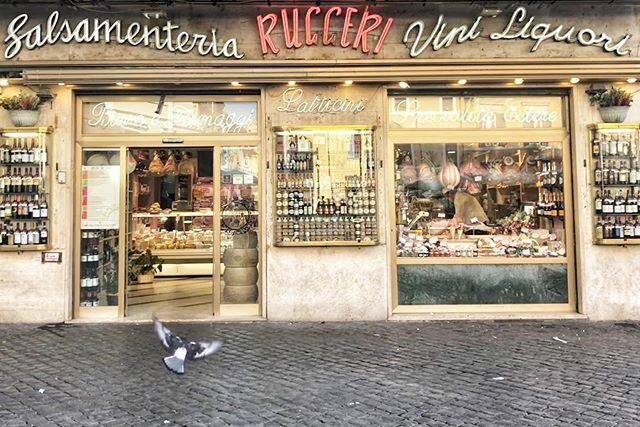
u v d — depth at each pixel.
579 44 6.98
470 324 6.65
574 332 6.23
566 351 5.41
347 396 4.16
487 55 6.97
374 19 6.88
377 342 5.79
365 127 6.94
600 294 6.94
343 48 6.94
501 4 6.82
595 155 7.00
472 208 7.34
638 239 6.86
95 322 6.83
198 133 7.18
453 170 7.34
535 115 7.30
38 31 6.73
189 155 9.18
